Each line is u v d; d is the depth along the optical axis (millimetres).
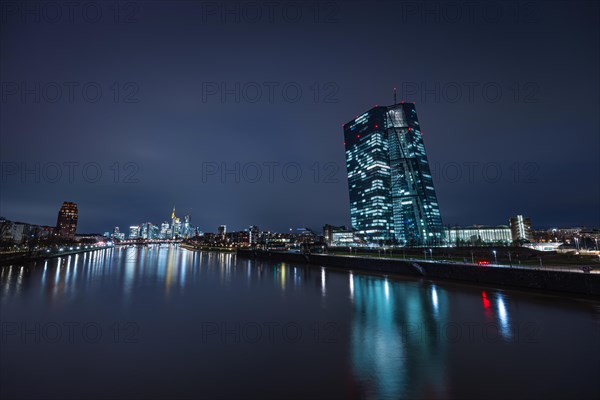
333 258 102312
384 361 19875
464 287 51219
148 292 49625
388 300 41500
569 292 41281
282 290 52281
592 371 17781
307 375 17953
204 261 136500
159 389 16438
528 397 15000
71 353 21750
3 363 20031
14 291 48969
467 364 19109
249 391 16172
